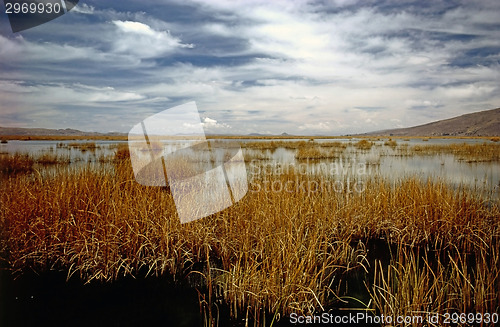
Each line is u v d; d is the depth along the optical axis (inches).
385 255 161.6
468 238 159.3
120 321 105.3
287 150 852.6
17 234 144.7
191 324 106.0
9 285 124.7
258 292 115.4
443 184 217.5
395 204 198.1
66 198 163.3
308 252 127.7
